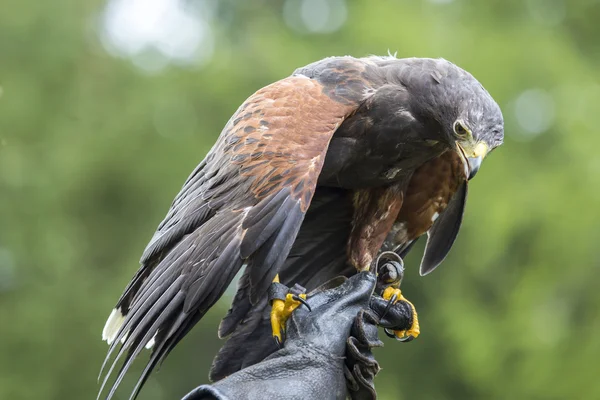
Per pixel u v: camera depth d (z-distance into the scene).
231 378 5.84
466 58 18.62
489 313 18.00
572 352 17.55
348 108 7.15
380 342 6.16
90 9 20.31
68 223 19.23
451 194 7.60
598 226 17.48
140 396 18.94
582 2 21.12
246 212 6.46
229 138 6.83
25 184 19.09
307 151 6.66
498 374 17.52
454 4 20.03
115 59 20.25
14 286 18.94
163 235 6.75
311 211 7.57
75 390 18.50
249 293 6.69
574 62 19.31
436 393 18.20
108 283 18.97
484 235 17.47
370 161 7.41
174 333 6.32
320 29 22.14
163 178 19.31
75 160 19.34
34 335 18.52
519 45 18.94
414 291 18.34
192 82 20.03
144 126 19.61
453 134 7.29
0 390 18.17
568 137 18.08
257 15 23.52
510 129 18.31
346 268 7.57
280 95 7.03
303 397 5.85
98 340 18.59
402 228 7.69
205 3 23.62
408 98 7.37
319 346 6.04
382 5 19.42
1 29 19.47
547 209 17.47
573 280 17.83
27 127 19.42
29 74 19.61
